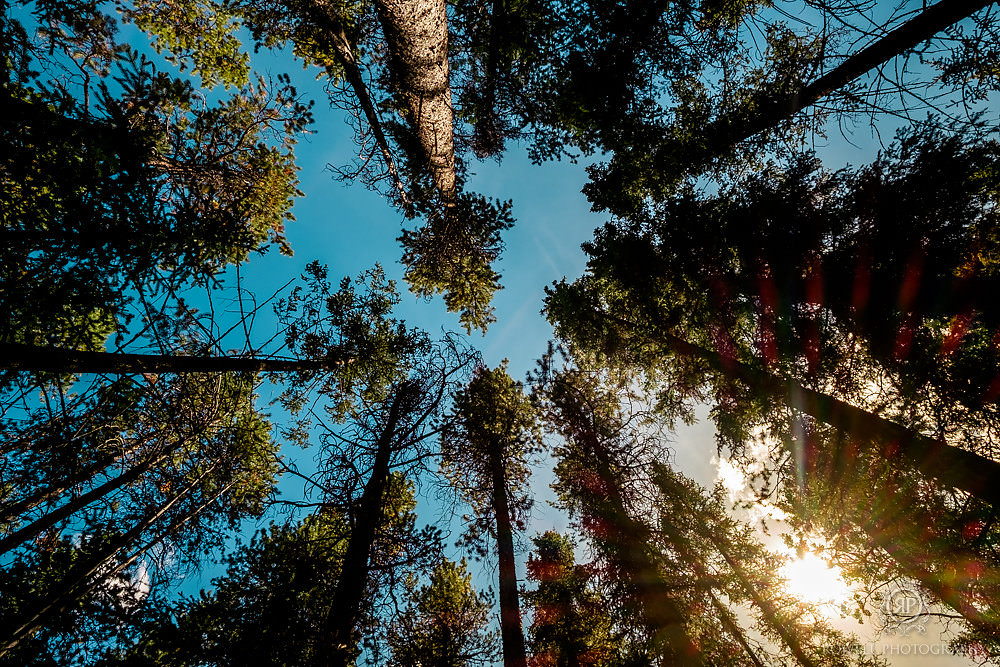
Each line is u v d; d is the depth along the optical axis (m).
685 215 8.55
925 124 6.23
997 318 6.04
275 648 5.64
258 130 7.28
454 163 10.27
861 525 6.66
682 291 9.24
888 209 6.39
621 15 7.57
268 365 6.93
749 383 8.14
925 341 6.41
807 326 7.36
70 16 5.18
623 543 8.72
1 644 4.04
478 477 10.38
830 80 7.09
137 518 6.07
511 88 9.09
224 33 8.77
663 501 9.80
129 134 5.02
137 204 4.60
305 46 9.40
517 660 6.91
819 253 7.26
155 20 8.10
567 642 7.96
